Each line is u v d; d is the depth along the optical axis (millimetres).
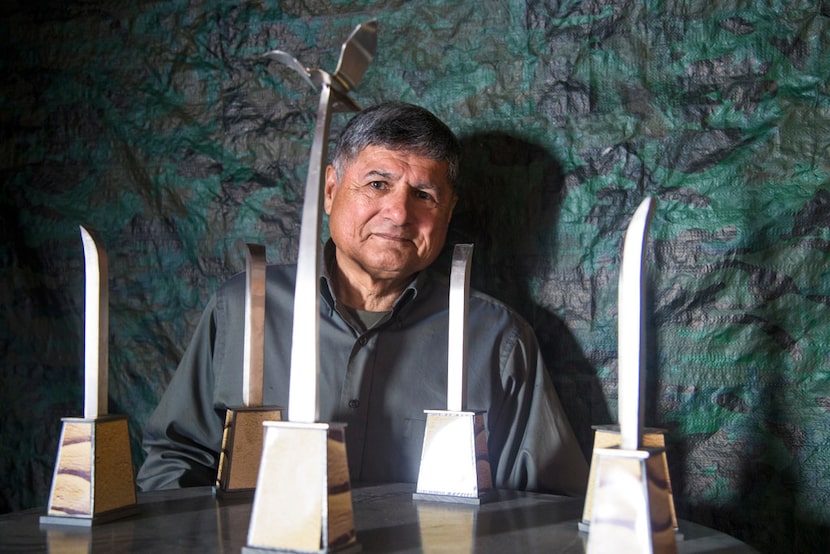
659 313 1334
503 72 1419
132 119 1561
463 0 1438
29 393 1555
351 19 1483
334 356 1292
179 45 1551
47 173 1583
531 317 1397
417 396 1271
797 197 1284
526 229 1403
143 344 1528
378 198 1248
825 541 1250
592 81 1379
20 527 858
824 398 1263
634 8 1363
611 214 1361
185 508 957
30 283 1571
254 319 1056
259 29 1521
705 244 1318
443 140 1262
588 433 1362
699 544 825
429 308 1331
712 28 1331
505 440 1315
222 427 1357
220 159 1524
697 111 1331
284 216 1487
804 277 1278
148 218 1542
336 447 739
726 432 1302
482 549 769
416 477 1247
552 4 1398
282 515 722
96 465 874
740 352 1301
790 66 1297
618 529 671
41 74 1596
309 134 1486
